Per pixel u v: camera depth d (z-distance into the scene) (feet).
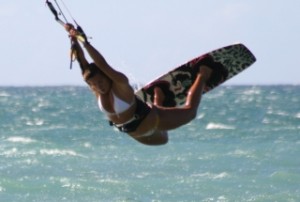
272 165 286.46
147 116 116.47
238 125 500.33
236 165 286.05
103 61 111.45
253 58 131.64
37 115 654.53
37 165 281.13
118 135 414.21
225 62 131.44
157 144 120.98
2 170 266.98
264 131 443.32
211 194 229.45
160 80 130.52
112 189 234.58
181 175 261.65
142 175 261.65
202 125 492.54
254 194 228.43
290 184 244.01
